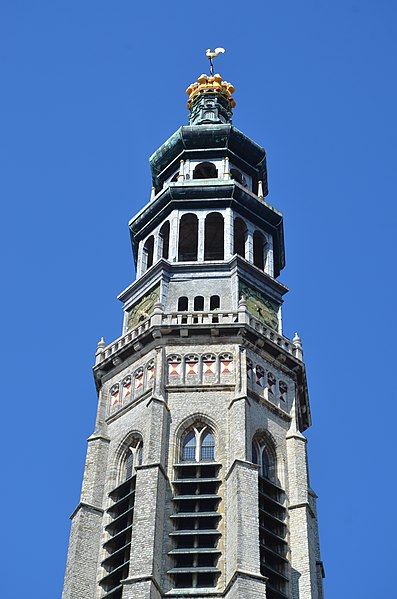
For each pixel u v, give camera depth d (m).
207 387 92.44
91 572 84.44
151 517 82.94
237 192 107.50
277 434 92.25
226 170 111.56
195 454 89.19
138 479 85.75
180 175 110.88
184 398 91.94
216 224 108.31
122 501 87.06
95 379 99.19
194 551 82.06
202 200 107.38
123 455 91.62
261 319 100.62
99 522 87.62
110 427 94.25
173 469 87.44
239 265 102.19
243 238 107.81
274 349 96.81
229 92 124.75
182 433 90.31
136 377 95.81
